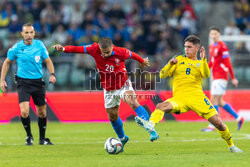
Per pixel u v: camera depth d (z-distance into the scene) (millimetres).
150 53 71062
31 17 74562
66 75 55312
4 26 76125
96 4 75500
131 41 70875
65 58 55375
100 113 54812
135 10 77188
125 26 73750
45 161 23734
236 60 56500
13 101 54156
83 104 54875
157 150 28375
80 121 54562
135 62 52531
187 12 78000
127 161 23141
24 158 25078
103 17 73062
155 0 80688
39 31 71812
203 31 81438
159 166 21344
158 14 76188
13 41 61844
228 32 76125
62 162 23250
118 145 26484
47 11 74000
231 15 83500
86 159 24344
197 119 54219
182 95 26031
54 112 54812
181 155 25500
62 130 44562
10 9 76562
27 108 31453
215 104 42906
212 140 34344
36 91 31812
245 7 79875
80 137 37938
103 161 23328
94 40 69500
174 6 78938
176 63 25953
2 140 35906
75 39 70500
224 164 21891
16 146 31438
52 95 54969
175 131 41969
